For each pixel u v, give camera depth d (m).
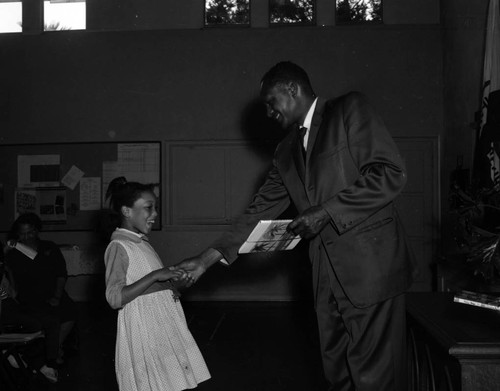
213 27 9.09
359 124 1.89
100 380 4.43
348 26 8.88
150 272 2.75
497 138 4.73
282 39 8.94
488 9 5.70
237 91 8.98
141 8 9.12
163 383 2.63
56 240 8.93
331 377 2.06
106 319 7.26
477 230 2.45
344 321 1.95
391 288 1.89
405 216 8.68
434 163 8.69
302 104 2.04
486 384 1.50
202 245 8.87
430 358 1.88
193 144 8.99
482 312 1.95
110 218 2.94
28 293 4.91
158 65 9.08
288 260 8.72
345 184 1.92
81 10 9.27
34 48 9.16
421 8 8.80
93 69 9.12
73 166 9.04
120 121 9.06
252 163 8.91
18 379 4.03
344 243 1.91
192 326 6.70
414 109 8.74
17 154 9.10
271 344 5.64
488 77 5.58
